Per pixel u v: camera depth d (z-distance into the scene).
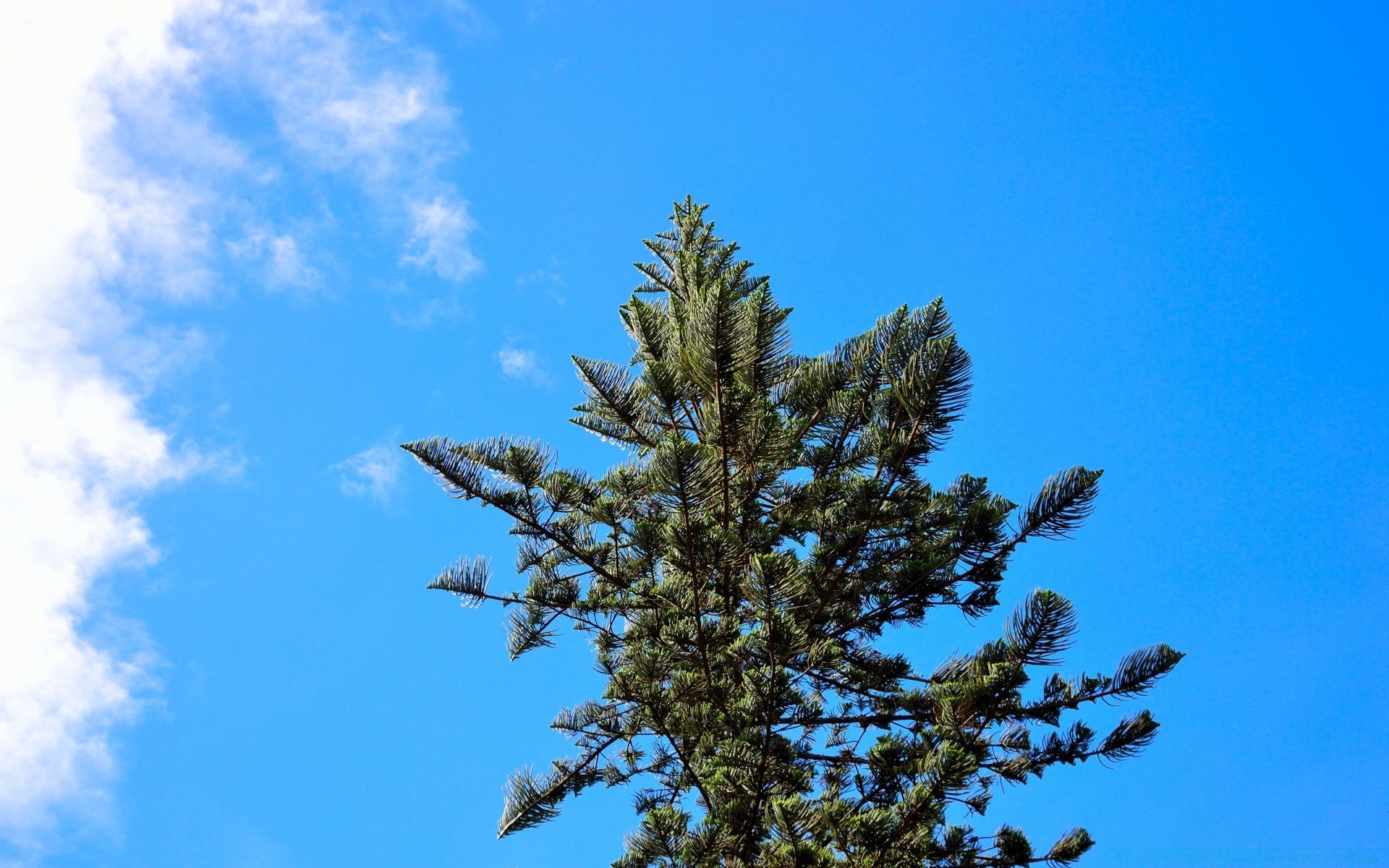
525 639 6.83
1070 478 6.21
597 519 6.69
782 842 5.00
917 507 6.77
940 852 4.86
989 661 6.10
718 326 6.14
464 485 6.48
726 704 5.79
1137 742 5.84
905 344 6.56
